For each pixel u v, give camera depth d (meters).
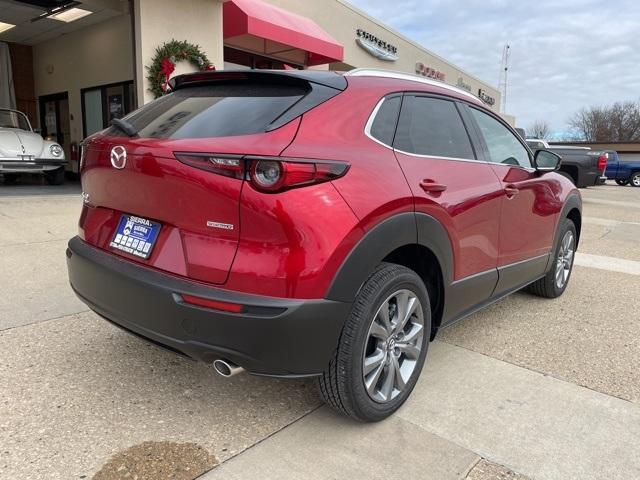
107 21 11.60
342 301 2.30
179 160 2.27
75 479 2.17
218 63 10.74
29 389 2.85
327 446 2.46
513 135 4.09
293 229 2.15
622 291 5.20
